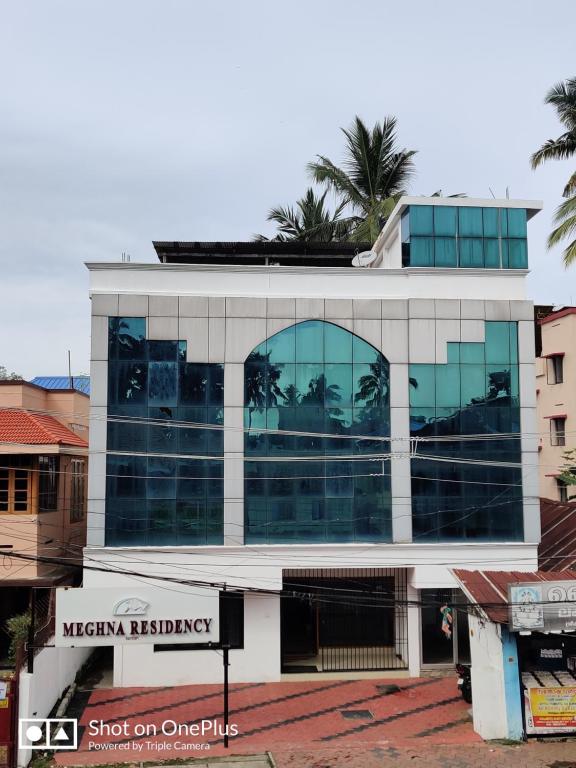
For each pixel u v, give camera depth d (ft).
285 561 73.67
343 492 74.79
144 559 72.59
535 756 54.75
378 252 92.53
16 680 53.31
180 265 75.10
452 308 76.95
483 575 63.82
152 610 59.47
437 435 75.77
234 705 66.64
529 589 57.21
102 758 54.85
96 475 72.74
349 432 75.41
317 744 57.67
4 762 52.21
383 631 78.28
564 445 118.11
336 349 75.97
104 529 72.54
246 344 75.10
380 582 78.33
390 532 74.79
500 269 77.82
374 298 76.54
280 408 75.05
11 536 75.66
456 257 78.28
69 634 58.39
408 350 76.28
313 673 74.33
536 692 58.54
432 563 74.64
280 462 74.59
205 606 59.98
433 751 56.03
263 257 92.17
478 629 61.41
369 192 123.65
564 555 77.25
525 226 79.20
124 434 73.41
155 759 54.70
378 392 75.97
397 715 64.28
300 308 75.72
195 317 74.84
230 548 73.05
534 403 76.84
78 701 67.62
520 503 75.92
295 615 78.59
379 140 120.78
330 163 123.34
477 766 52.95
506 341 77.30
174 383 74.23
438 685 72.18
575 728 58.49
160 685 71.72
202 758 54.85
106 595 59.16
